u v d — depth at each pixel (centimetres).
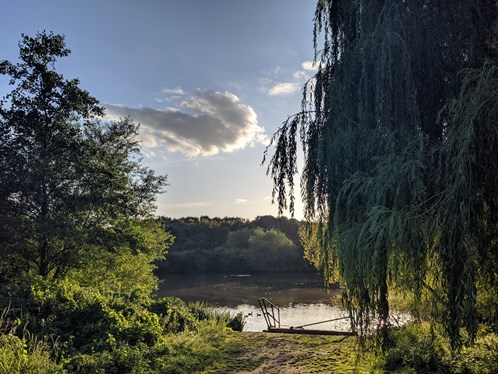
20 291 804
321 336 849
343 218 459
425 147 393
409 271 383
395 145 417
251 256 5309
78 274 1371
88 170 1308
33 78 1284
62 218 1181
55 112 1288
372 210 383
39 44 1295
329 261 509
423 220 369
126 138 1549
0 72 1246
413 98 422
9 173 1172
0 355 490
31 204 1248
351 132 458
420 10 444
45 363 523
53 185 1233
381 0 471
